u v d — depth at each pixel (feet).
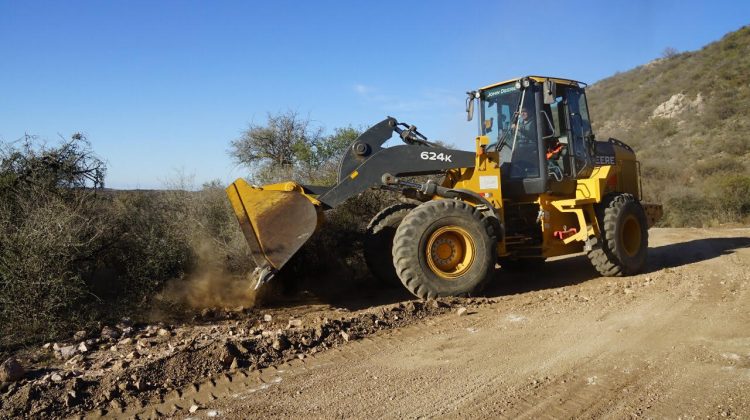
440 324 18.66
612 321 18.20
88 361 14.93
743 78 110.42
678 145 100.12
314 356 15.61
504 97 26.53
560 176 26.23
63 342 16.53
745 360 14.12
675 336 16.34
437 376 13.88
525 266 31.04
